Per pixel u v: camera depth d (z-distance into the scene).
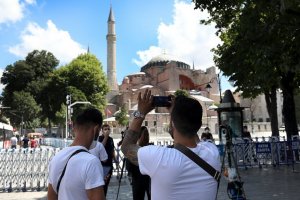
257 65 15.95
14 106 81.25
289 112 21.00
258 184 12.93
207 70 133.88
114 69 134.00
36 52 95.25
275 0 13.73
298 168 17.05
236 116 20.31
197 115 2.61
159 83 132.00
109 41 134.38
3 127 46.00
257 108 110.94
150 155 2.48
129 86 133.75
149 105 2.98
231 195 8.91
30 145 38.84
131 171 6.89
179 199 2.38
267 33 15.11
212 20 23.84
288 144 18.62
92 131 3.53
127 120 99.25
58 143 42.22
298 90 28.92
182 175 2.40
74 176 3.06
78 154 3.20
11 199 11.90
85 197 3.07
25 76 89.44
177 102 2.68
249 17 15.70
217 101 127.25
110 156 7.97
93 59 84.56
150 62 143.62
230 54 20.31
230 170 9.03
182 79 132.75
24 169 13.95
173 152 2.47
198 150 2.55
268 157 18.47
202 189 2.42
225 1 18.16
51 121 87.81
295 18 13.77
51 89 79.31
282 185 12.53
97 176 3.08
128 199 11.08
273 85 23.44
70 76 78.06
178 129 2.60
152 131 95.50
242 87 25.36
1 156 13.88
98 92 79.69
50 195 3.25
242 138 18.55
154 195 2.44
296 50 14.66
